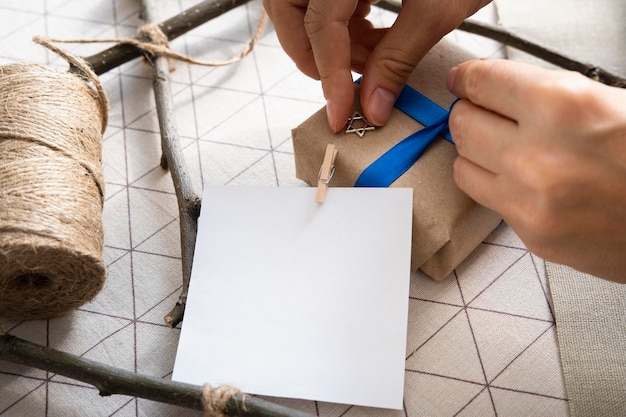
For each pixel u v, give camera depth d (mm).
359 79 770
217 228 708
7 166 652
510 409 669
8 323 738
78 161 691
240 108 902
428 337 715
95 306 749
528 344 708
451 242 679
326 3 665
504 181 604
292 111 896
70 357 652
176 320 692
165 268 776
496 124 610
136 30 985
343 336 657
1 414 680
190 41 976
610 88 575
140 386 632
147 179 843
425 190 685
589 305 719
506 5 985
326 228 688
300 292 676
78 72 786
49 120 697
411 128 720
